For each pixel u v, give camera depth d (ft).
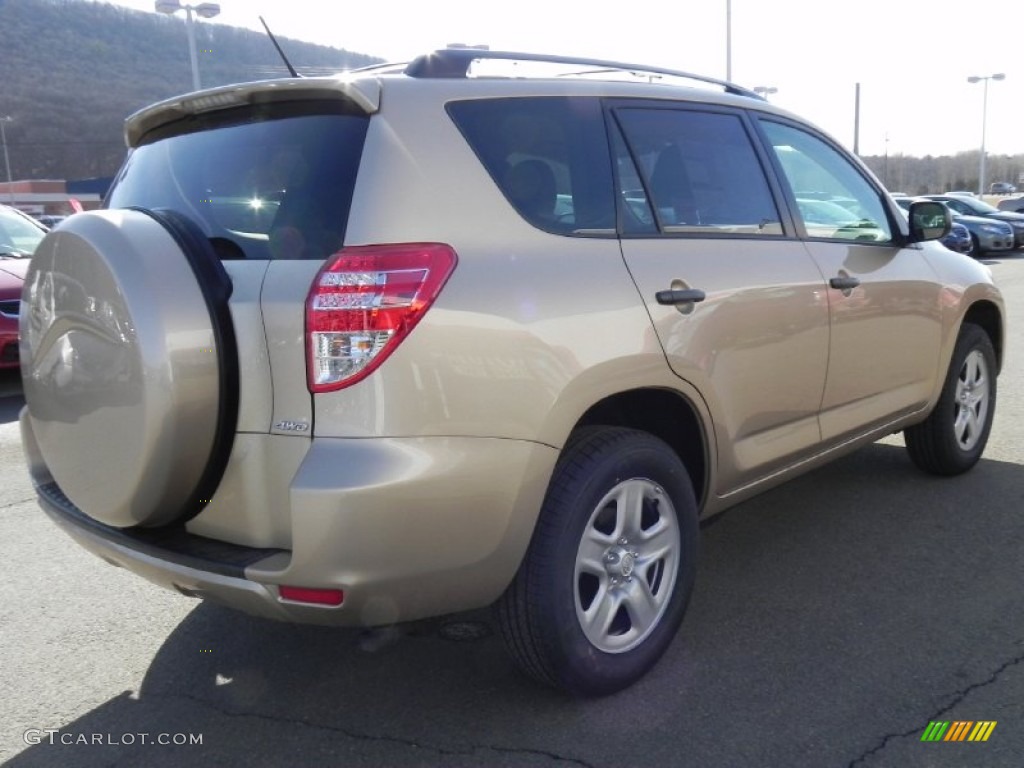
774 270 11.66
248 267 8.58
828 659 10.56
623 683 9.89
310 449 8.00
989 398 17.02
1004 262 67.05
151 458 8.20
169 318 8.06
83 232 8.52
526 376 8.60
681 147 11.32
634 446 9.72
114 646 11.46
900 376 14.37
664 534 10.32
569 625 9.25
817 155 13.73
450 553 8.30
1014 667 10.25
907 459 17.99
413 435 8.00
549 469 8.84
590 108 10.41
